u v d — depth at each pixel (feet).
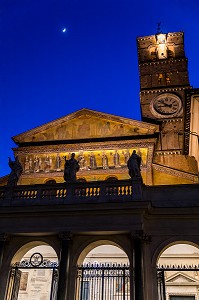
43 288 83.15
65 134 108.99
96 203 62.85
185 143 100.27
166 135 126.72
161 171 99.35
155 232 62.95
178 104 133.80
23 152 104.94
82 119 110.52
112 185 66.08
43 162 102.99
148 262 60.29
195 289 79.46
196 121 86.84
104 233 62.13
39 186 68.90
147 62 153.89
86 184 67.10
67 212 64.08
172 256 77.41
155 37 163.73
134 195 63.93
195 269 59.72
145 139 101.14
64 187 68.03
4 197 68.85
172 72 149.28
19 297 82.53
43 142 107.65
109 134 106.52
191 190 68.08
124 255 80.59
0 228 64.75
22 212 64.95
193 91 78.95
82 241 62.95
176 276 81.30
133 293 56.70
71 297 58.39
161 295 58.54
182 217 63.57
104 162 100.01
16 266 63.87
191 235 61.87
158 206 66.64
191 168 113.80
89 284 75.77
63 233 62.28
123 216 62.28
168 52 159.22
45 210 64.28
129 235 61.87
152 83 146.51
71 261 61.26
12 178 71.26
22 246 64.23
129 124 106.83
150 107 136.05
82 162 100.99
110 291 73.51
